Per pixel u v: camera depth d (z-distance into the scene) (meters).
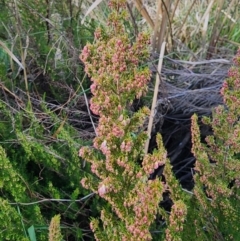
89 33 1.66
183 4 2.24
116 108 0.72
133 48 0.74
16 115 1.29
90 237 1.19
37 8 1.53
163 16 1.62
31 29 1.53
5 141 1.24
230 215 0.97
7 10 1.51
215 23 1.82
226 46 2.04
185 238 0.98
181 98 1.62
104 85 0.72
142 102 1.57
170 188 0.98
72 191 1.27
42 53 1.50
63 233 1.18
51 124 1.39
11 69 1.51
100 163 0.78
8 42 1.53
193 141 0.99
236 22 2.09
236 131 0.92
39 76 1.51
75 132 1.35
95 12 1.98
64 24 1.58
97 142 0.74
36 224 1.11
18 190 1.11
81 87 1.47
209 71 1.75
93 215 1.23
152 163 0.71
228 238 0.99
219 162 0.97
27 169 1.29
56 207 1.19
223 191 0.94
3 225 1.05
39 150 1.17
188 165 1.64
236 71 0.94
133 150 0.74
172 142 1.65
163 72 1.66
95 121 1.50
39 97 1.37
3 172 1.09
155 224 1.20
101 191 0.74
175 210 0.75
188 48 1.95
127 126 0.73
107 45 0.74
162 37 1.65
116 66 0.71
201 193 0.97
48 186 1.22
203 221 0.99
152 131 1.52
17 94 1.44
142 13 1.61
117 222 0.82
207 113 1.64
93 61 0.76
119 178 0.75
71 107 1.46
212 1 1.85
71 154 1.23
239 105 0.92
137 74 0.71
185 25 2.05
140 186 0.71
